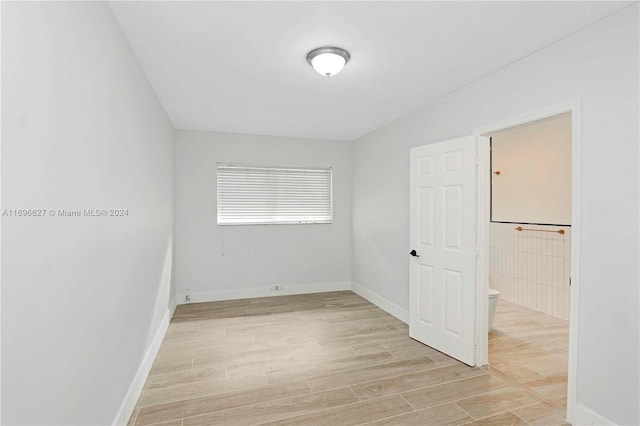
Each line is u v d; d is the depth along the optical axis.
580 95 1.93
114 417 1.78
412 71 2.53
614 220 1.77
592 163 1.88
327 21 1.85
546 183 4.23
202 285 4.56
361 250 4.89
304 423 2.01
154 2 1.65
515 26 1.90
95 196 1.50
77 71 1.31
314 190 5.10
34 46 1.02
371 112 3.64
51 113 1.12
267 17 1.81
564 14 1.78
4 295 0.88
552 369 2.70
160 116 3.24
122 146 1.90
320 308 4.30
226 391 2.36
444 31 1.96
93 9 1.48
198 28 1.91
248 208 4.77
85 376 1.40
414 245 3.30
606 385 1.82
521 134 4.53
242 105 3.38
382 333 3.46
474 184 2.71
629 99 1.70
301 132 4.62
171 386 2.42
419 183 3.25
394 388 2.40
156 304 2.96
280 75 2.61
